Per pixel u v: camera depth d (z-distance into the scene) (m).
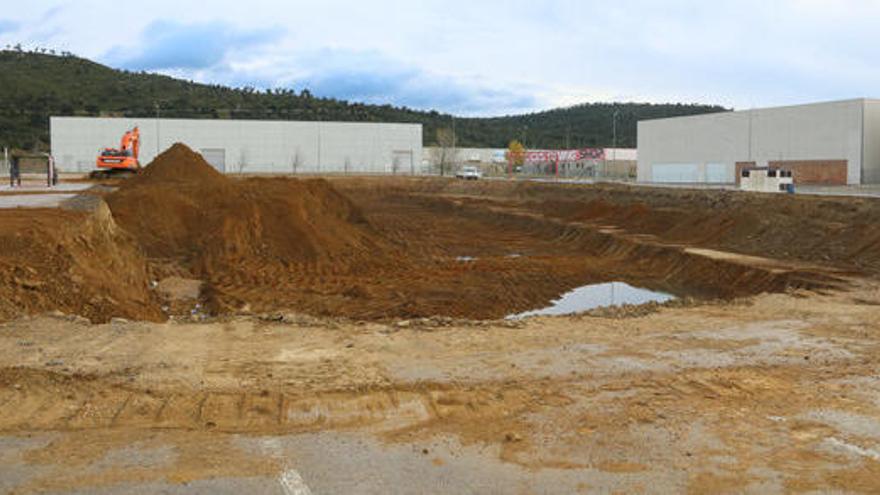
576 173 98.88
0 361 9.18
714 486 5.92
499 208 48.31
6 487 5.66
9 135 97.06
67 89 124.25
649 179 78.50
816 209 28.31
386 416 7.68
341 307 18.78
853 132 56.75
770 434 7.18
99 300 14.17
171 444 6.71
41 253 14.38
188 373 9.00
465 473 6.14
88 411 7.55
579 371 9.42
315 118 129.50
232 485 5.78
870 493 5.81
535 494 5.73
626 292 22.52
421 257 28.86
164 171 32.81
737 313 13.83
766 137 64.12
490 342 11.07
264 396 8.19
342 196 33.25
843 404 8.16
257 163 87.56
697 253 25.81
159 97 129.12
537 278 24.41
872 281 19.28
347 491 5.72
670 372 9.43
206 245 24.50
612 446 6.82
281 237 25.86
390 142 92.31
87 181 47.22
